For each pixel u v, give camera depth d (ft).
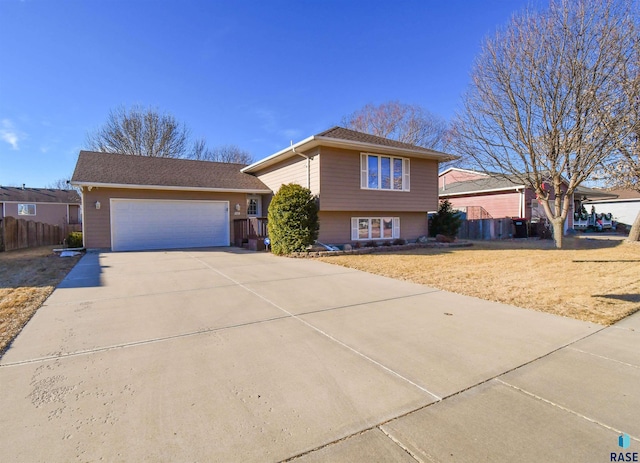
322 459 6.57
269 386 9.34
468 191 72.84
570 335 13.25
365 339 12.84
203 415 7.97
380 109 110.63
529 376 9.97
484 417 7.95
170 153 94.27
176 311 16.39
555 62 38.99
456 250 43.14
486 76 44.37
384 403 8.54
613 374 10.09
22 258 35.55
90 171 44.52
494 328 14.08
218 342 12.50
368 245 45.70
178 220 47.42
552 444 7.00
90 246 42.45
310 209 38.50
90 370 10.22
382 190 45.60
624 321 14.94
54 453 6.62
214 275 25.80
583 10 36.52
